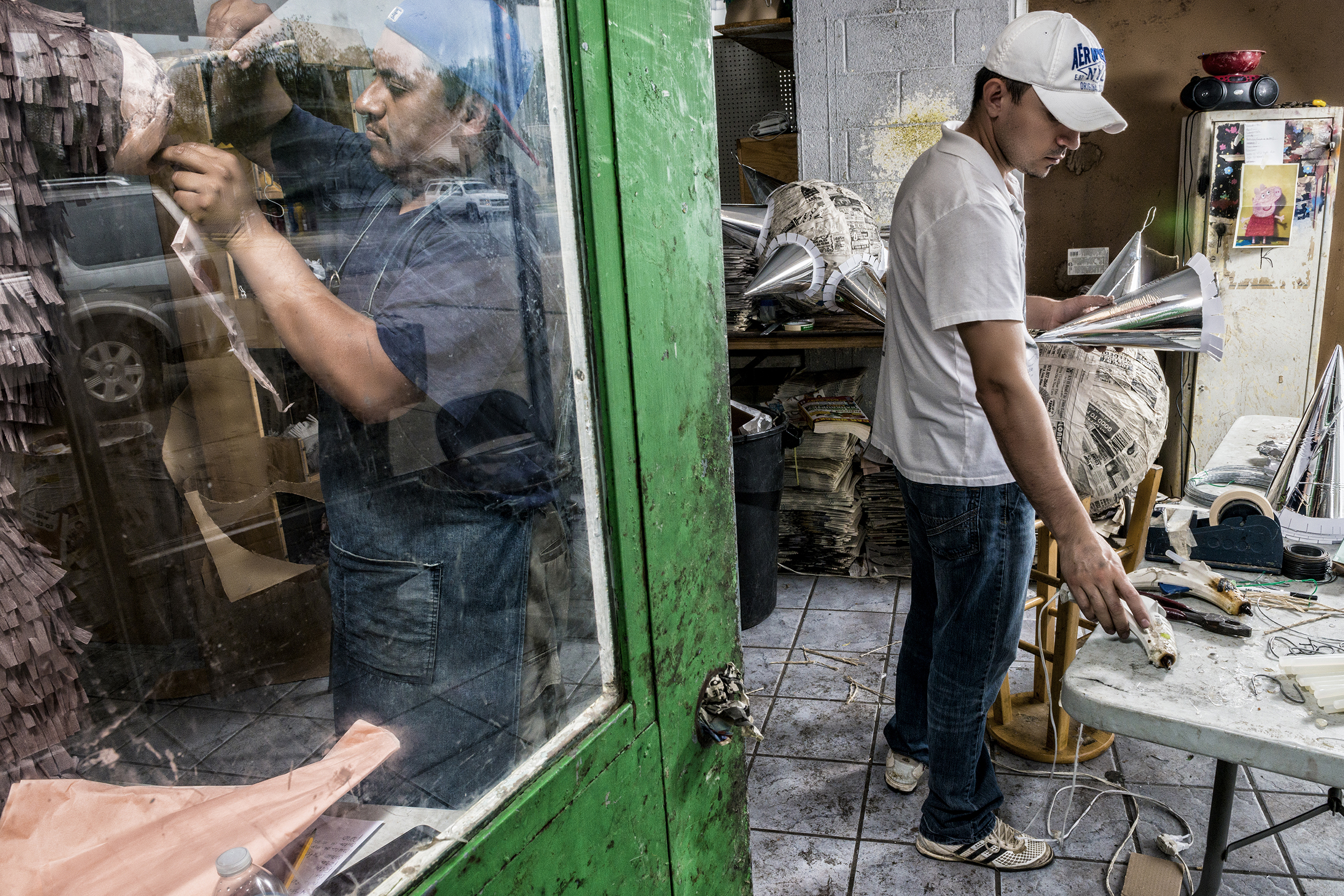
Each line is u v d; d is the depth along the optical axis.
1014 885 1.88
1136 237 2.76
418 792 0.63
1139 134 4.06
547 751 0.70
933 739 1.83
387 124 0.66
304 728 0.60
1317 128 3.58
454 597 0.69
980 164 1.57
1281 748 1.17
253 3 0.58
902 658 2.09
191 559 0.55
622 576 0.75
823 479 3.31
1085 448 2.12
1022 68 1.52
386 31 0.64
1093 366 2.17
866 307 2.96
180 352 0.56
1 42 0.46
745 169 3.88
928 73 3.46
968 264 1.48
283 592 0.60
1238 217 3.71
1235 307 3.83
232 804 0.54
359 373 0.65
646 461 0.78
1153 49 3.97
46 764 0.49
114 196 0.52
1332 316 4.16
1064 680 1.38
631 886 0.82
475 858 0.60
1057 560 2.22
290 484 0.61
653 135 0.76
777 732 2.50
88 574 0.51
